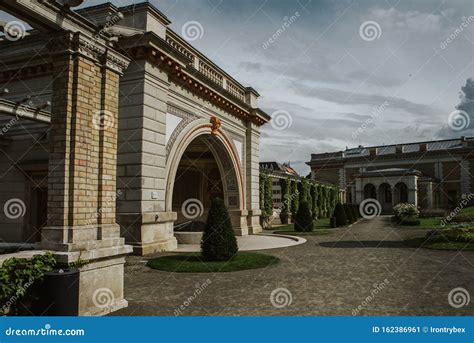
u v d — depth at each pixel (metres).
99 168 6.02
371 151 59.28
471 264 10.45
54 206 5.54
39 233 14.54
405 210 30.81
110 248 5.89
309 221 23.30
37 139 14.55
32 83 13.93
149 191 12.95
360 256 12.24
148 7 13.30
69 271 5.03
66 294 4.89
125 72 13.20
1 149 14.99
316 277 8.84
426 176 53.94
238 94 21.41
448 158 53.25
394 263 10.73
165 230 13.75
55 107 5.65
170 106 14.75
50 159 5.62
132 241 12.45
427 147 56.91
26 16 5.16
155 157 13.39
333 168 62.41
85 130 5.75
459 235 15.43
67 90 5.57
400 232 22.02
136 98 12.97
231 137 20.47
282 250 14.03
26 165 14.39
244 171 22.12
